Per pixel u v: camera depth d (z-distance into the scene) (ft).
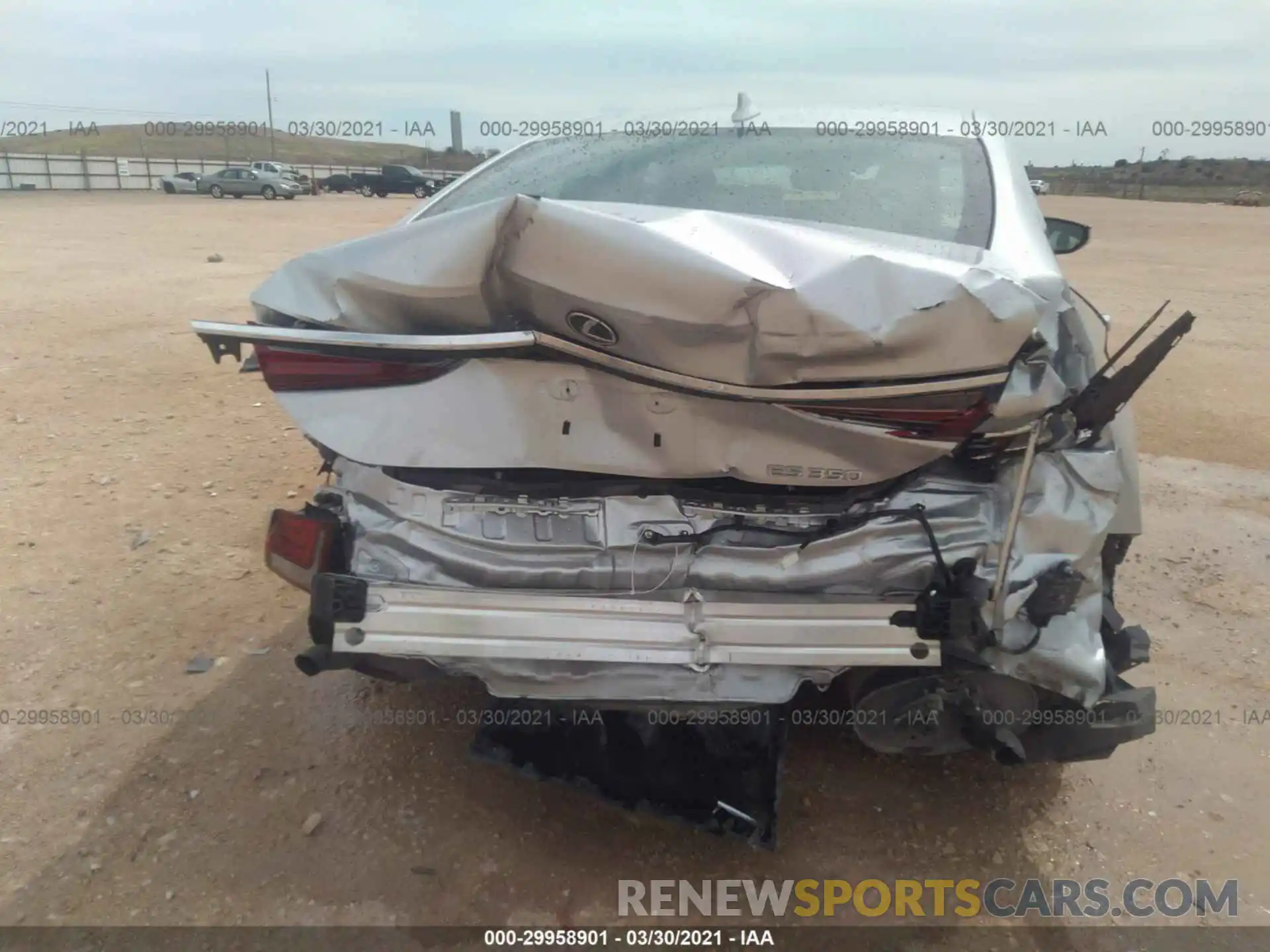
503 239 6.47
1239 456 18.44
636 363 6.91
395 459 7.29
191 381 20.68
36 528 13.46
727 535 7.49
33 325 26.08
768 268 6.55
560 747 8.10
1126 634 8.68
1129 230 75.36
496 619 7.30
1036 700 7.71
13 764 8.95
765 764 7.86
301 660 7.33
